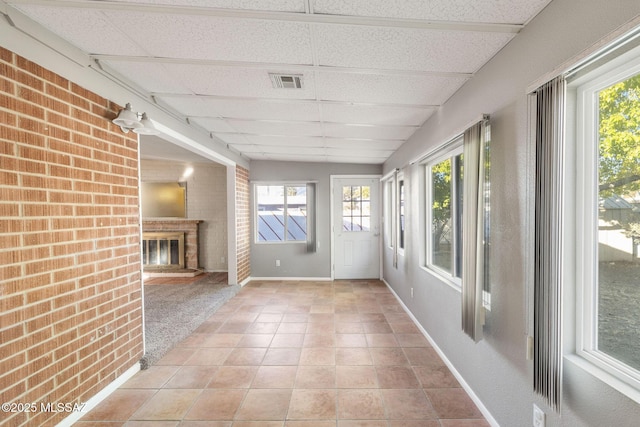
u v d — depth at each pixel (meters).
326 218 5.58
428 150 2.73
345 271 5.63
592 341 1.21
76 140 1.76
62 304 1.66
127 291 2.22
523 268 1.46
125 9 1.39
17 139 1.43
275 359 2.58
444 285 2.51
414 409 1.92
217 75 2.07
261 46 1.70
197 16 1.44
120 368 2.15
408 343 2.89
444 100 2.44
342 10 1.37
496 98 1.71
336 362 2.53
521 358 1.48
